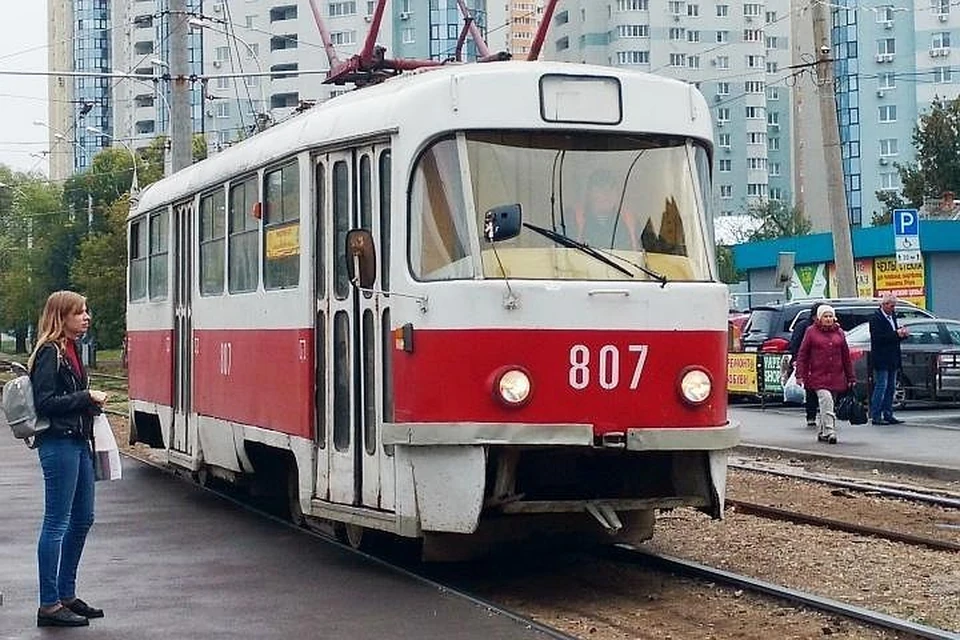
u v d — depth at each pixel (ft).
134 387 66.95
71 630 31.37
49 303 31.86
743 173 358.23
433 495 34.94
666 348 35.45
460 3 51.85
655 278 35.86
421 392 34.94
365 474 37.47
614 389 34.91
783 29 375.04
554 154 36.09
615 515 35.37
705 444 35.53
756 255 167.53
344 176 39.11
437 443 34.50
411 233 35.78
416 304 35.17
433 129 35.65
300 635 30.48
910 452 66.85
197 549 42.57
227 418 49.11
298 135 41.83
